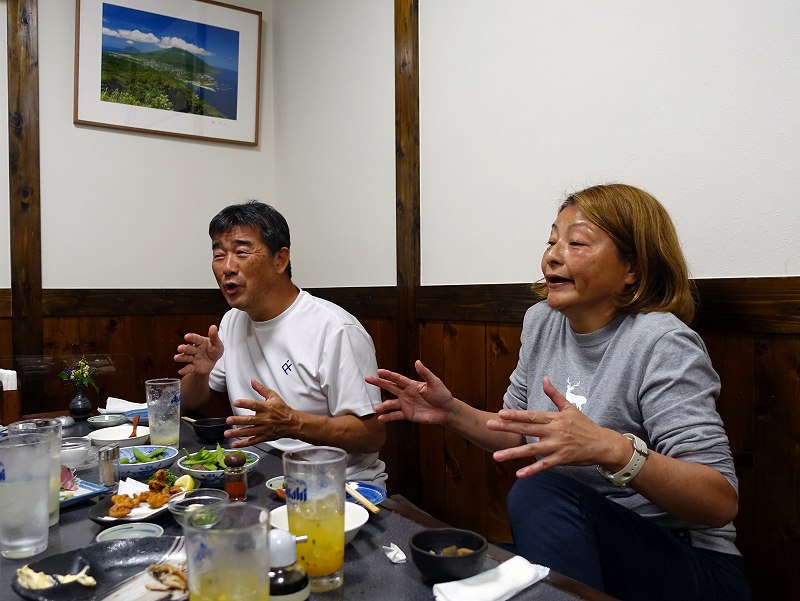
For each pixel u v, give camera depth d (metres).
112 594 0.76
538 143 1.95
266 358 1.83
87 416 1.93
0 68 2.74
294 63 3.32
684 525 1.18
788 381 1.35
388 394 2.62
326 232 3.10
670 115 1.58
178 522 0.98
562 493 1.04
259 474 1.27
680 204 1.56
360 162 2.82
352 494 1.08
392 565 0.86
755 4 1.40
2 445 0.91
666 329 1.18
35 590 0.76
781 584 1.37
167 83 3.15
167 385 1.49
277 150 3.51
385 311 2.64
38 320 2.80
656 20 1.60
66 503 1.08
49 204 2.85
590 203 1.29
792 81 1.34
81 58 2.90
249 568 0.66
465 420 1.38
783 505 1.37
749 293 1.41
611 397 1.23
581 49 1.80
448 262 2.32
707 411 1.10
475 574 0.81
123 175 3.04
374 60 2.71
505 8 2.05
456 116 2.26
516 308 1.99
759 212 1.40
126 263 3.06
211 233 1.82
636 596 1.07
